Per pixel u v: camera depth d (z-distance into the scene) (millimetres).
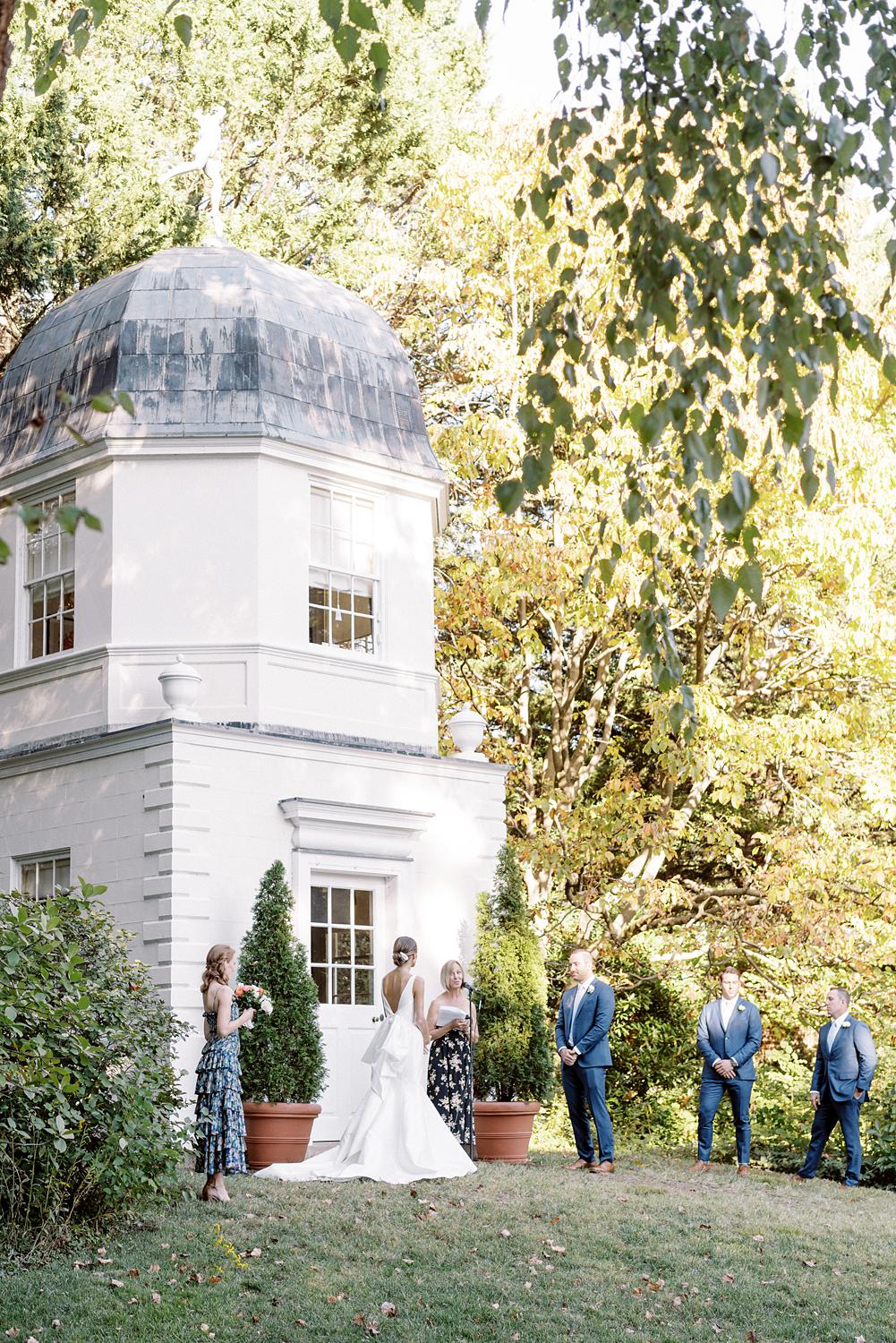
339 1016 13469
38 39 19078
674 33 5664
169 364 14508
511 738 21969
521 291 19281
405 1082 10969
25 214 17406
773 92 5324
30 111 18016
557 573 17250
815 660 19984
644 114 5609
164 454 14148
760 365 5230
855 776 18844
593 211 17203
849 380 16688
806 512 16719
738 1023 12906
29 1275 7543
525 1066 14102
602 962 19203
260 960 12523
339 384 15250
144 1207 9000
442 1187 10297
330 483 14891
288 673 14047
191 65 22328
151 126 21844
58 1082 7770
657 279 5355
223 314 14836
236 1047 9641
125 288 15195
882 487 17031
